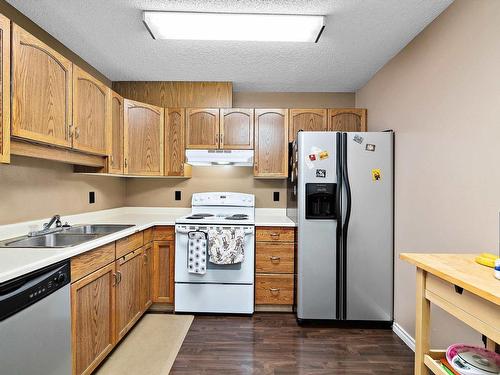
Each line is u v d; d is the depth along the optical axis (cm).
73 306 155
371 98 301
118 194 333
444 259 132
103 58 258
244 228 271
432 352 133
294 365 199
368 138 251
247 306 273
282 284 277
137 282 243
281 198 343
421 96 210
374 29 208
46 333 133
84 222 265
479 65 156
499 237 144
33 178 204
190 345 222
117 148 260
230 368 195
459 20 171
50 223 206
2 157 138
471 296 106
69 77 188
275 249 276
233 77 302
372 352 216
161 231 281
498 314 95
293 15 190
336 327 254
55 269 140
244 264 272
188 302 275
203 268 268
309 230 253
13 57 143
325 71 284
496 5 145
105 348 190
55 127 175
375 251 251
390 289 251
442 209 186
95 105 221
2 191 180
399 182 242
